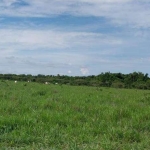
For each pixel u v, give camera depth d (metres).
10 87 20.48
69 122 8.42
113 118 9.28
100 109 10.73
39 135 7.11
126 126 7.98
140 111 10.56
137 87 44.47
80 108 10.77
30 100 12.50
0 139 6.68
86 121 8.88
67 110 10.07
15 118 8.08
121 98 15.13
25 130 7.33
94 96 15.70
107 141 6.66
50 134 7.07
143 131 8.04
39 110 9.85
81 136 7.03
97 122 8.60
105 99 14.44
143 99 14.68
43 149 6.23
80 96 15.28
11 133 7.14
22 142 6.63
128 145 6.53
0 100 12.15
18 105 10.78
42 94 15.72
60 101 12.63
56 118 8.64
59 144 6.53
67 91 19.31
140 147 6.41
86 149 6.15
